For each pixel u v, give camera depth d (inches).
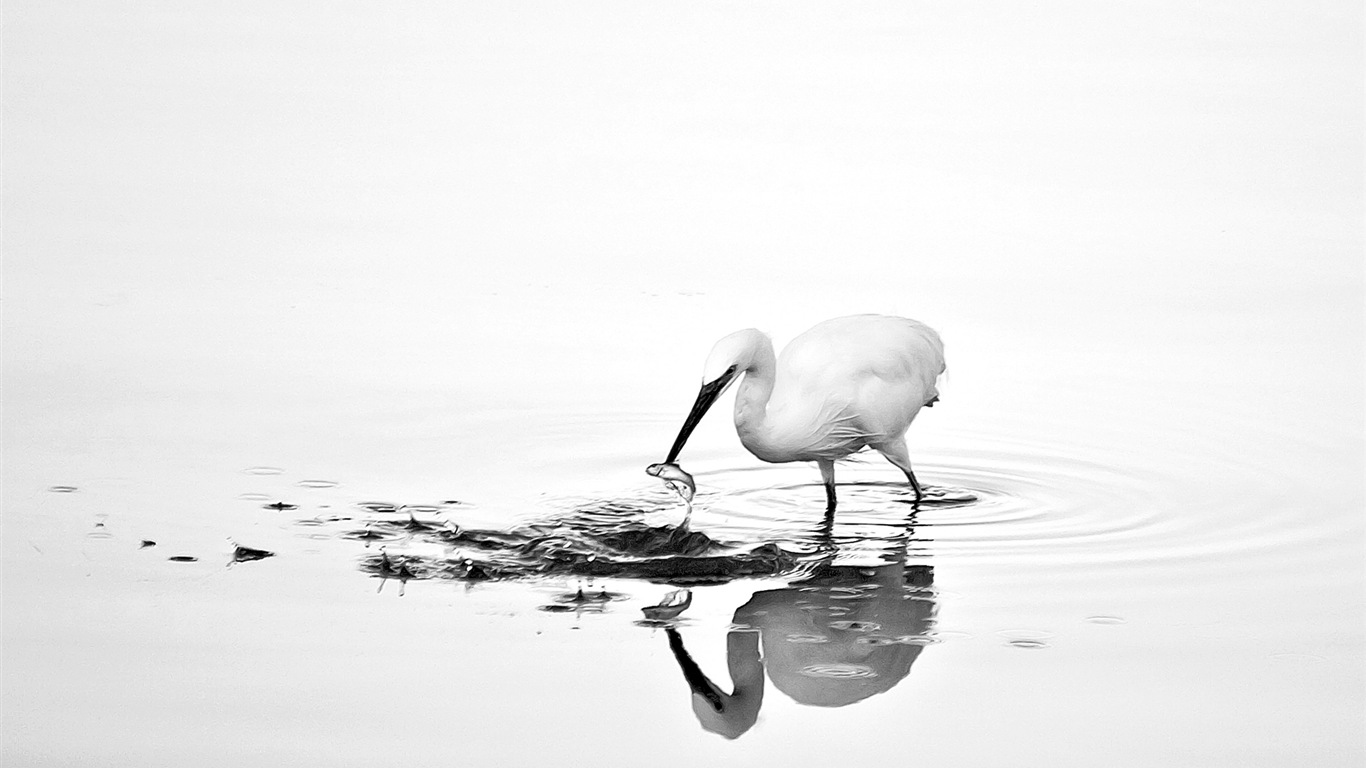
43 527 469.1
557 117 1056.2
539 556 454.0
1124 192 921.5
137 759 342.0
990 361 670.5
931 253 818.2
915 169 961.5
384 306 730.2
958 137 1021.8
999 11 1364.4
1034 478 541.6
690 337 691.4
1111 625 414.3
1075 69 1180.5
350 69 1156.5
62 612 410.3
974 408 617.0
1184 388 637.3
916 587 439.5
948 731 359.3
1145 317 725.3
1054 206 896.3
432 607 417.7
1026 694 376.5
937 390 562.6
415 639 398.3
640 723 360.5
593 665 387.2
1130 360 671.1
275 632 400.5
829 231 853.8
